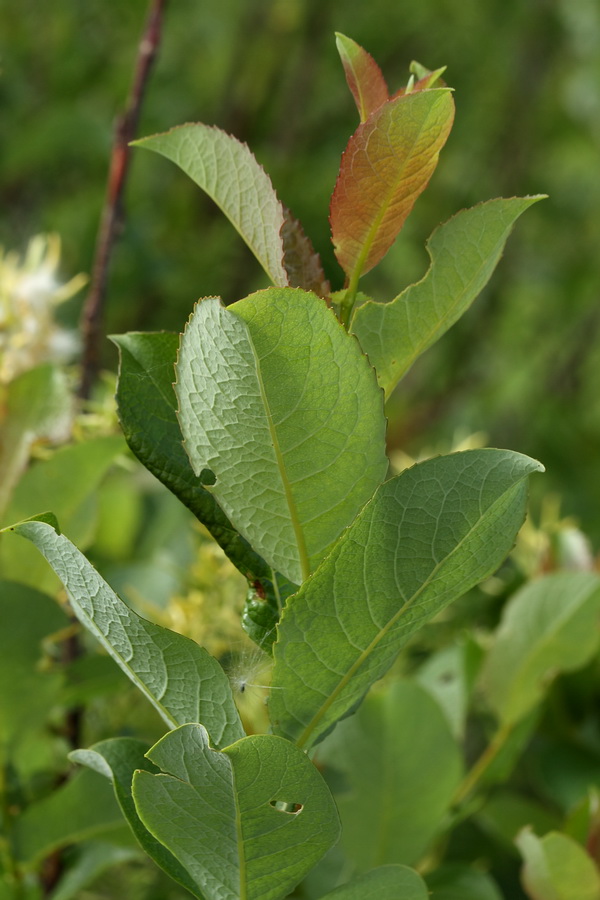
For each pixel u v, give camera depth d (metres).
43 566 0.48
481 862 0.60
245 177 0.36
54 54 1.42
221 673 0.36
